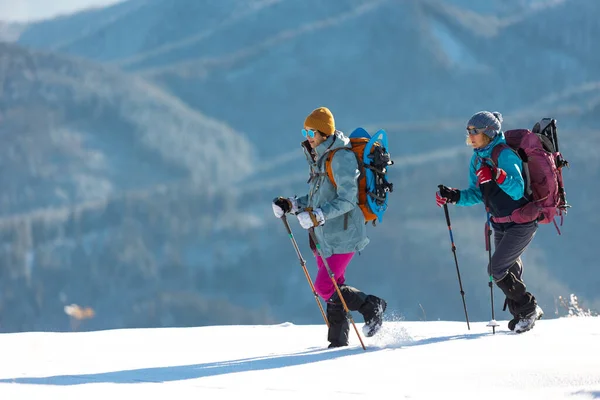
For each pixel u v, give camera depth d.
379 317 17.89
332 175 17.75
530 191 19.12
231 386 12.94
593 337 17.33
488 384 12.42
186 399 11.84
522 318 19.03
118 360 17.06
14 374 14.94
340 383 12.94
